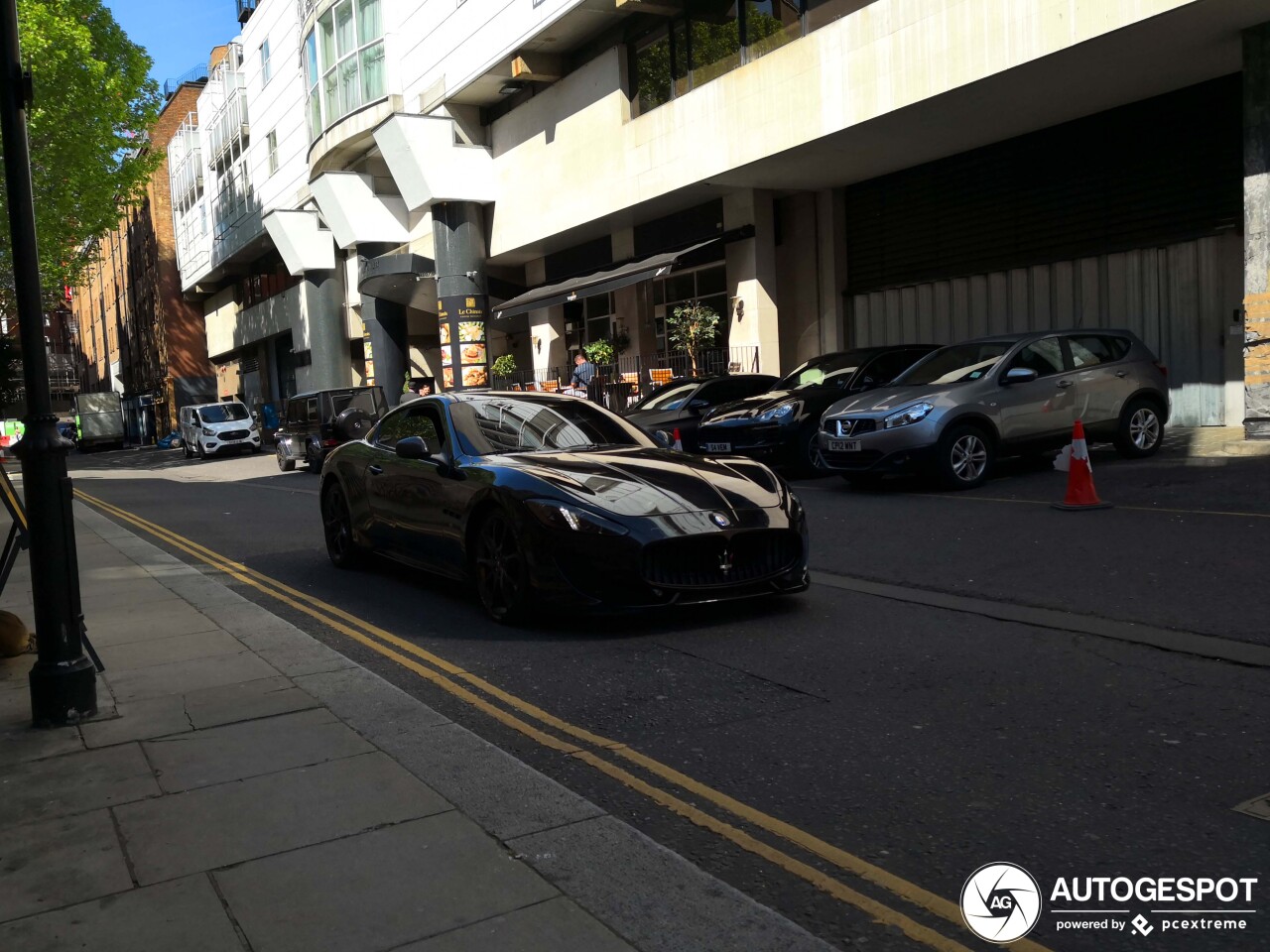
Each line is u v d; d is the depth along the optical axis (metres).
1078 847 2.94
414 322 33.31
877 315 18.73
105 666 5.15
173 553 9.85
